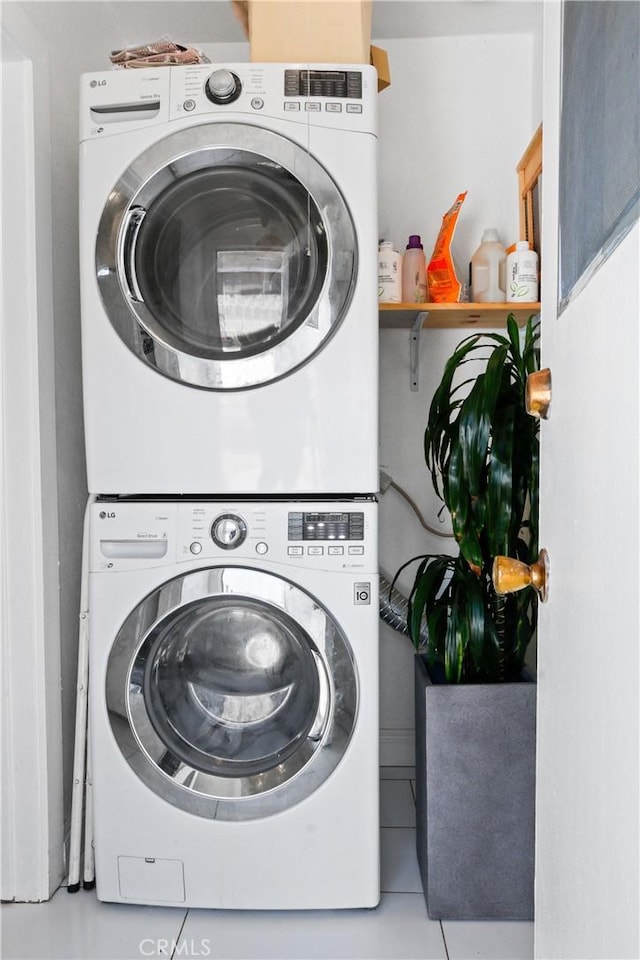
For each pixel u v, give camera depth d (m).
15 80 1.65
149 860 1.60
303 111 1.53
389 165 2.32
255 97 1.54
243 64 1.55
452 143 2.31
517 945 1.50
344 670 1.56
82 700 1.73
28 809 1.68
